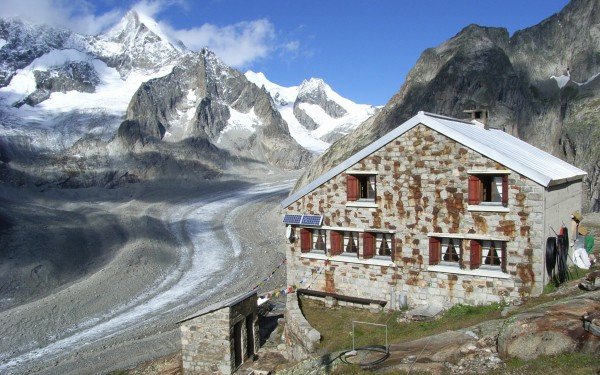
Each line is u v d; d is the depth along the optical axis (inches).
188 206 4749.0
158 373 1094.4
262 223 3897.6
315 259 997.2
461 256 848.3
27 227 3388.3
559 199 864.3
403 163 895.1
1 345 1692.9
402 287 904.9
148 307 2070.6
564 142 3292.3
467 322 729.0
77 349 1611.7
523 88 3993.6
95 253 3073.3
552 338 494.9
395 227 908.6
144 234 3410.4
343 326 863.7
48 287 2527.1
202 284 2394.2
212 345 911.7
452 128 860.6
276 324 1139.3
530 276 790.5
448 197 855.7
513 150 936.9
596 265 907.4
